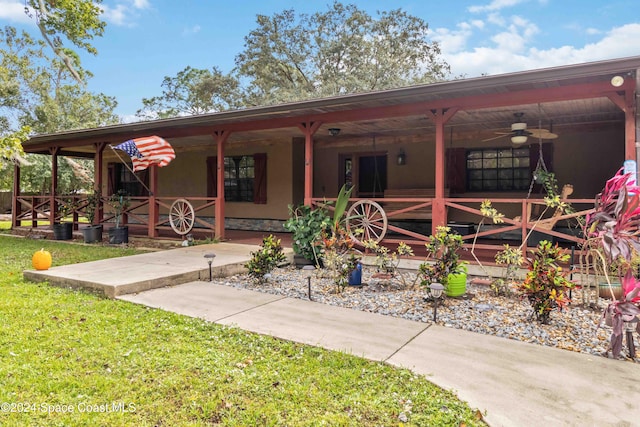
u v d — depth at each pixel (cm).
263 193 1040
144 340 323
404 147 912
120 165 1319
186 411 226
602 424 210
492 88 504
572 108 611
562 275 399
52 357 289
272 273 598
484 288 506
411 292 488
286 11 2328
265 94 2358
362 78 2178
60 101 2253
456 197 854
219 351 304
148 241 892
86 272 525
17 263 677
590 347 323
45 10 1214
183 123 764
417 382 255
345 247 536
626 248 305
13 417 218
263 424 215
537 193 786
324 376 265
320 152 1012
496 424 210
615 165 732
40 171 1800
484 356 297
